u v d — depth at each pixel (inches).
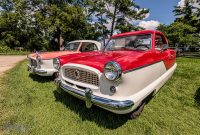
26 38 1497.3
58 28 1280.8
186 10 1136.8
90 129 107.2
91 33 1341.0
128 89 99.1
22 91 172.6
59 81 135.3
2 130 105.0
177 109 133.6
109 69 95.2
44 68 204.4
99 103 101.9
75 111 129.9
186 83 191.2
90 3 1243.8
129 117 119.3
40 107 136.3
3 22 1323.8
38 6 1229.1
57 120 117.1
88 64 110.7
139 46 148.9
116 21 1286.9
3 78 225.6
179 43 906.1
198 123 113.8
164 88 178.4
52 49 1480.1
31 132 103.0
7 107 135.0
